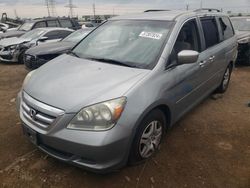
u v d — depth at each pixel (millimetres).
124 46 3701
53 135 2707
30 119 2945
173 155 3504
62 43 8367
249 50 8852
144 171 3160
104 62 3492
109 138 2607
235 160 3449
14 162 3293
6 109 4980
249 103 5309
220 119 4645
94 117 2623
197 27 4203
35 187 2896
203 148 3705
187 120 4555
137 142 2971
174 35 3578
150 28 3779
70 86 2939
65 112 2672
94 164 2709
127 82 2918
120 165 2846
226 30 5488
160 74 3191
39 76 3359
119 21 4230
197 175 3137
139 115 2801
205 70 4340
